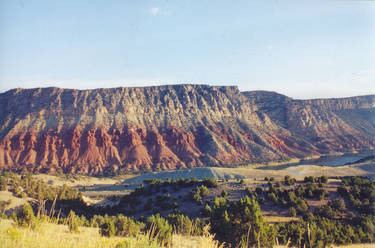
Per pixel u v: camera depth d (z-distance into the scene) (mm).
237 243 17391
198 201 57062
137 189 70062
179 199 60938
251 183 68438
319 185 56219
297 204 47062
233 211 19188
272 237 18688
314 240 23516
